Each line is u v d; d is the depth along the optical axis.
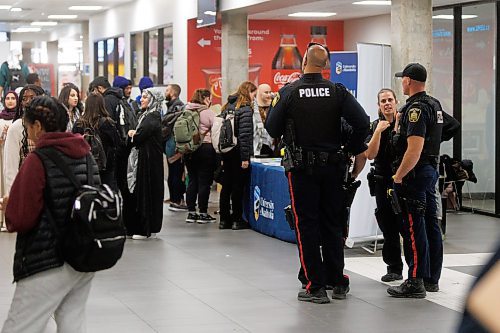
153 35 19.22
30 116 4.02
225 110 10.89
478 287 1.26
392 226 7.31
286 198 9.73
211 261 8.55
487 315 1.23
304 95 6.47
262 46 18.38
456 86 13.16
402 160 6.52
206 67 16.58
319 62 6.52
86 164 4.08
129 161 9.80
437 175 6.77
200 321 6.07
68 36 30.73
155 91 9.83
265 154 10.84
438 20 13.48
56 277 3.95
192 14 16.28
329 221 6.71
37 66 32.81
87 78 28.20
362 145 6.55
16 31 33.81
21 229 3.91
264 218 10.34
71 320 4.14
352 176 6.85
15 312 3.98
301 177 6.54
